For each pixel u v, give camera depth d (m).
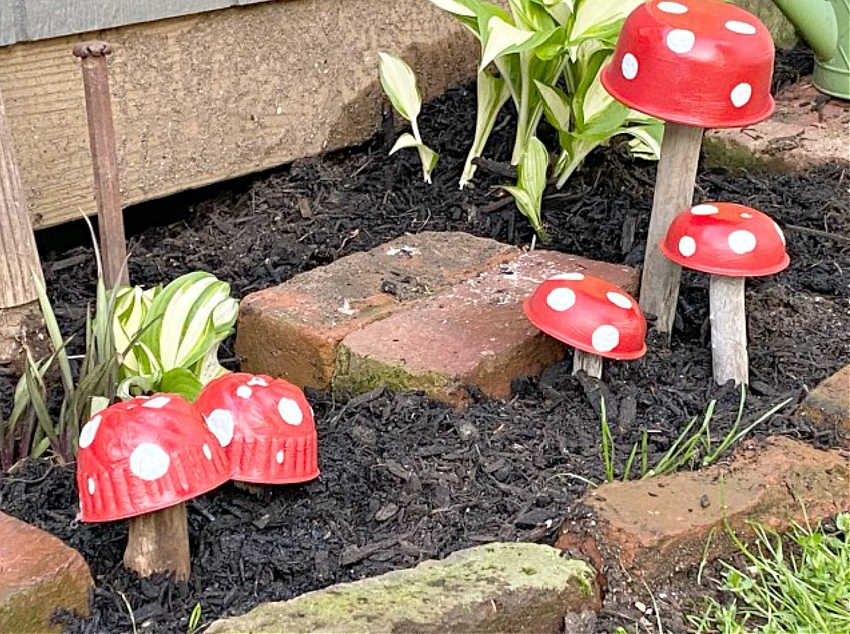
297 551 1.03
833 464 1.09
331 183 1.54
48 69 1.34
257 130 1.53
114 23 1.37
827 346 1.27
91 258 1.41
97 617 0.97
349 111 1.60
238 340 1.26
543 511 1.06
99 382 1.11
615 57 1.19
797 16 1.70
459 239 1.37
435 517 1.06
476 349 1.19
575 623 0.97
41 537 0.98
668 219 1.23
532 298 1.16
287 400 1.04
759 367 1.24
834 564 1.02
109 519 0.94
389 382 1.18
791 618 0.99
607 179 1.53
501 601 0.95
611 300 1.14
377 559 1.03
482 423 1.15
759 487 1.05
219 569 1.02
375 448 1.12
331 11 1.55
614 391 1.19
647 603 1.00
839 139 1.62
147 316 1.17
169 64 1.43
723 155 1.63
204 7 1.43
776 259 1.16
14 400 1.13
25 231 1.16
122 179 1.43
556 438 1.13
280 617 0.93
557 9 1.46
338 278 1.30
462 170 1.56
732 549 1.04
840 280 1.38
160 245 1.45
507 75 1.48
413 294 1.28
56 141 1.37
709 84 1.14
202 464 0.96
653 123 1.48
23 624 0.94
